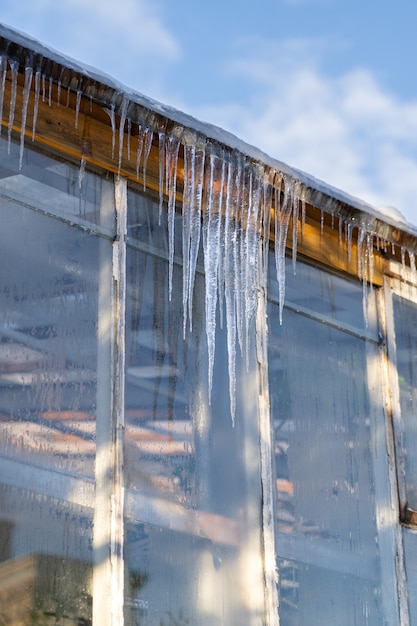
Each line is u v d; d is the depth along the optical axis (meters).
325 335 7.86
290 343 7.57
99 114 6.73
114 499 6.18
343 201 7.78
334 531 7.36
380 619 7.41
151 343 6.68
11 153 6.34
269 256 7.58
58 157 6.57
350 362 7.98
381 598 7.47
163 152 6.96
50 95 6.49
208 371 6.92
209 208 7.11
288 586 6.91
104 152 6.76
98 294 6.52
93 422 6.25
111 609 5.96
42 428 6.02
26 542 5.77
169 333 6.80
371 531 7.62
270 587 6.77
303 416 7.46
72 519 5.98
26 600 5.68
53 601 5.77
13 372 6.00
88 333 6.40
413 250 8.46
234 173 7.21
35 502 5.87
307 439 7.42
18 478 5.84
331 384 7.76
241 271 7.24
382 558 7.61
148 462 6.42
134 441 6.39
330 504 7.41
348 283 8.19
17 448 5.89
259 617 6.65
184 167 7.09
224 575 6.57
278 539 6.96
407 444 8.12
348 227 8.05
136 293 6.70
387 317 8.36
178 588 6.31
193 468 6.64
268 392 7.26
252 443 7.03
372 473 7.80
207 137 7.00
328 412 7.66
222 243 7.17
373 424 7.97
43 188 6.45
